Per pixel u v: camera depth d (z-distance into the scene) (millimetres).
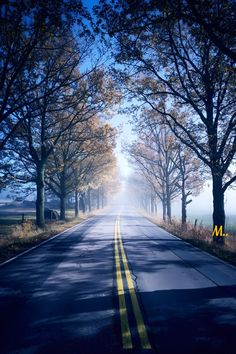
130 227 28266
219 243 16766
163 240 18594
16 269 9945
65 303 6578
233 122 16469
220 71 15109
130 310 6160
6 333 5098
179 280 8633
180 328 5324
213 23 9344
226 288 7836
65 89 18312
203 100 17469
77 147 29547
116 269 9969
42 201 23453
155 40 15719
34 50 14461
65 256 12391
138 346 4648
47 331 5160
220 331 5223
